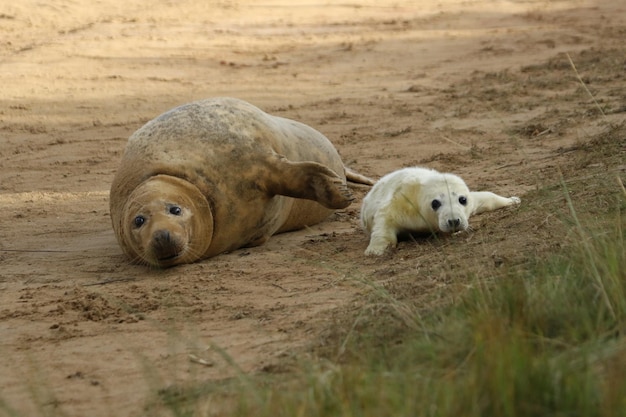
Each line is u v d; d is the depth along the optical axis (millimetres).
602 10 107188
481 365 18047
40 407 20516
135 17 97750
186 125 37125
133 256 35312
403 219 34281
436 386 18266
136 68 79312
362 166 50969
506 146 51406
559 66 75562
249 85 75312
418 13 107188
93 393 22047
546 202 33438
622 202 29750
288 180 36156
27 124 64312
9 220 44219
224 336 25234
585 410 16734
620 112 54688
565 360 18531
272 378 20906
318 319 25422
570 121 54094
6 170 54125
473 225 34375
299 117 64688
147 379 21844
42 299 30688
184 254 34219
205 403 20188
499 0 115125
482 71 77375
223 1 106625
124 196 36125
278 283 30484
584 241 23531
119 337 26125
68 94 71688
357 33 96188
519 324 20250
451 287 24578
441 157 50656
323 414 17906
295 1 109438
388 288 26688
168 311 28156
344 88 73938
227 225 35969
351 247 35094
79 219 44125
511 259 26828
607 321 20672
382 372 19422
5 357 25203
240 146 36594
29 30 90875
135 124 64812
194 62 82062
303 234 39812
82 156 56969
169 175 35719
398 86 73875
